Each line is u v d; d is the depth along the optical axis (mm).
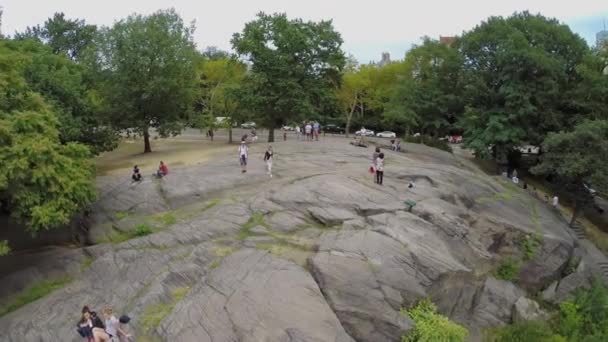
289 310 14906
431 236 20203
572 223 36156
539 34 45250
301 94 41500
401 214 21391
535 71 42438
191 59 41000
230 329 14359
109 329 13758
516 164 50938
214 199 24844
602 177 32875
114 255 20141
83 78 38344
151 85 37062
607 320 21266
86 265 20703
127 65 37750
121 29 38344
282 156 33781
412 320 16094
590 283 26062
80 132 30359
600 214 41469
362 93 64125
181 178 27406
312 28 43406
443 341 15734
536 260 24469
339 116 75000
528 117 43844
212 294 16031
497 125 42594
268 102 42375
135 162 35594
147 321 15555
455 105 51375
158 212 24234
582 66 41219
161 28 39188
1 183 17500
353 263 17125
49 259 21500
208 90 55094
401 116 51062
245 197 24172
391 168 30078
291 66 42094
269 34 42531
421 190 25578
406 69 54875
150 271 18688
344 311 15578
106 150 34094
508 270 23391
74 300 17672
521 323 19484
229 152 37594
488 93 45219
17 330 16328
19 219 19891
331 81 45438
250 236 20062
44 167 19312
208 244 19688
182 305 15844
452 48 51688
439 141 56938
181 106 41750
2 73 20828
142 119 39781
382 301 16125
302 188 23906
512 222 26688
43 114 21375
